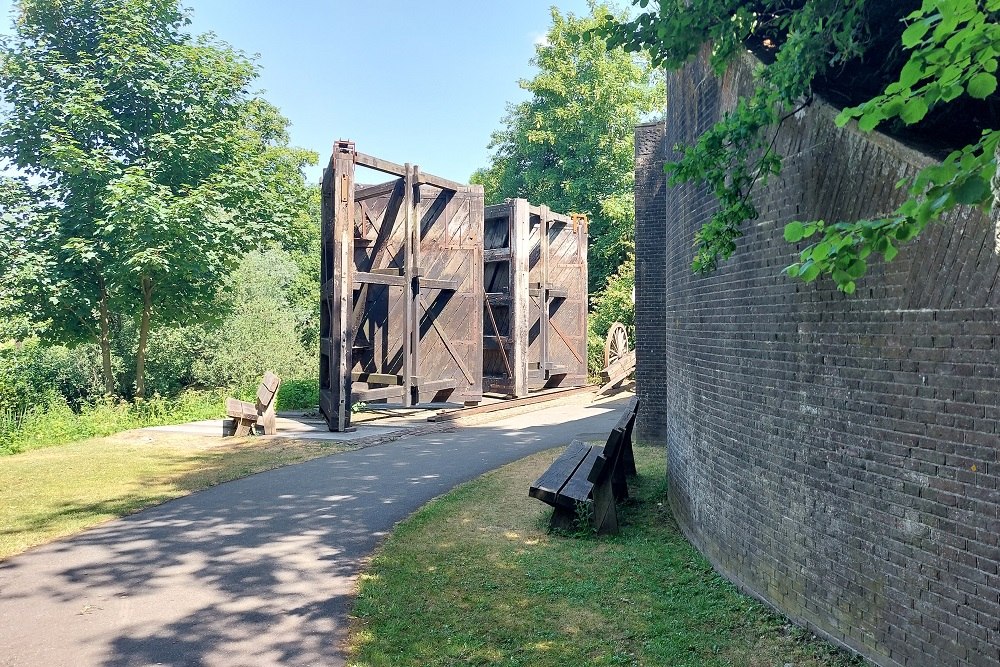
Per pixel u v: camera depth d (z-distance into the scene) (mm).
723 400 5543
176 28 18703
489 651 4223
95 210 16484
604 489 6715
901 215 2549
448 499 8117
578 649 4223
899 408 3580
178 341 21453
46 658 4242
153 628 4676
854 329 3904
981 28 2041
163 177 17156
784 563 4570
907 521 3523
